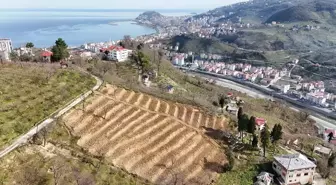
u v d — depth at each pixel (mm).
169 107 96812
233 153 83562
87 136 73812
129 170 68562
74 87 93625
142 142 77438
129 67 148500
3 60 111250
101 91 95312
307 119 177375
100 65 134875
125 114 86062
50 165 60719
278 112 174000
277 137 90375
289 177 76375
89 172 62219
